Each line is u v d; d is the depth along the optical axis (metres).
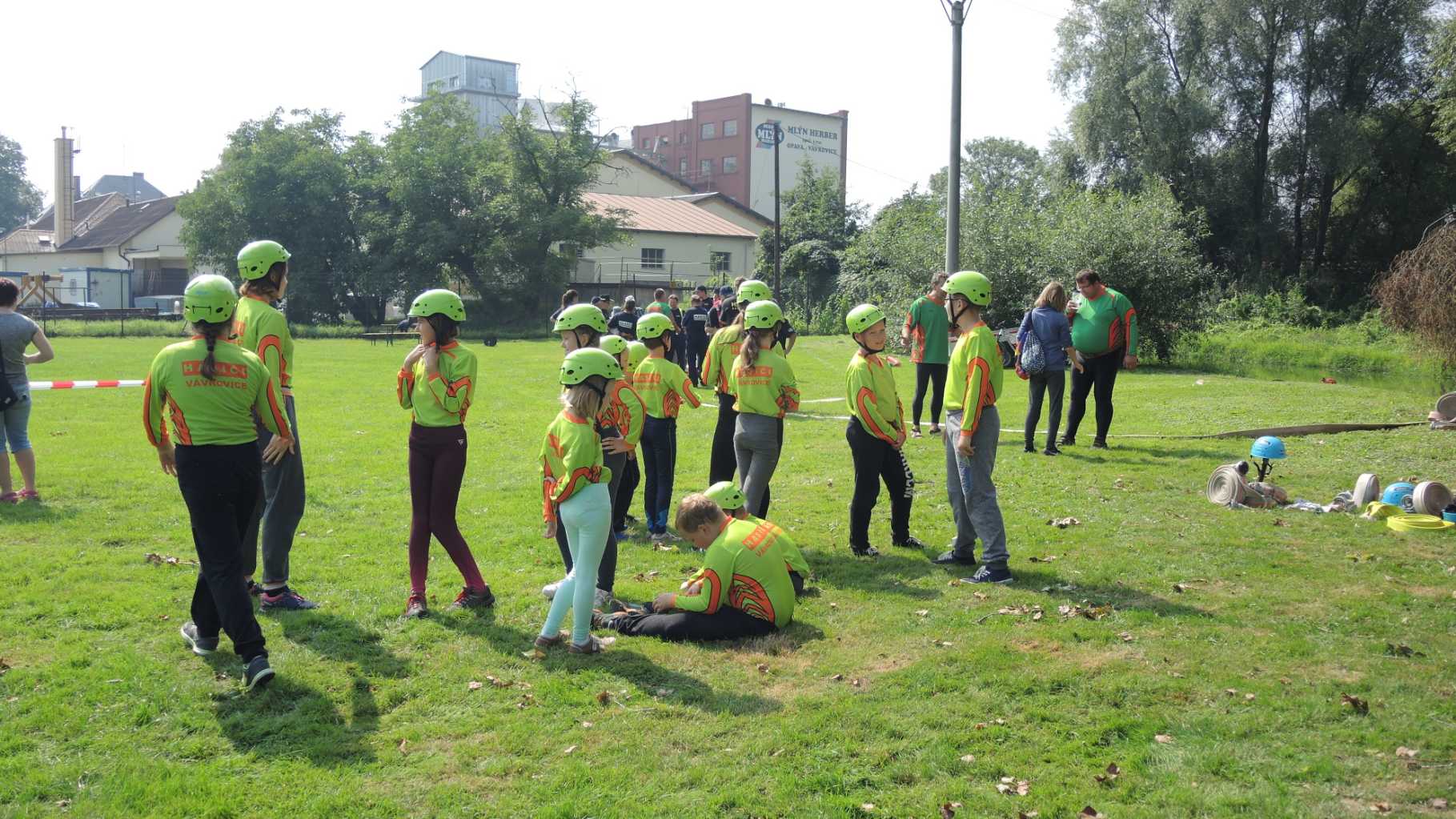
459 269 48.41
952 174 18.66
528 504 9.01
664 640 5.66
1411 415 13.27
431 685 5.02
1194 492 9.32
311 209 46.84
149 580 6.53
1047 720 4.61
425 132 47.53
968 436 6.57
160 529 7.87
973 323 6.76
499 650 5.49
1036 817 3.80
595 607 6.16
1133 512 8.52
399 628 5.78
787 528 8.24
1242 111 39.91
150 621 5.79
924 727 4.53
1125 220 25.09
